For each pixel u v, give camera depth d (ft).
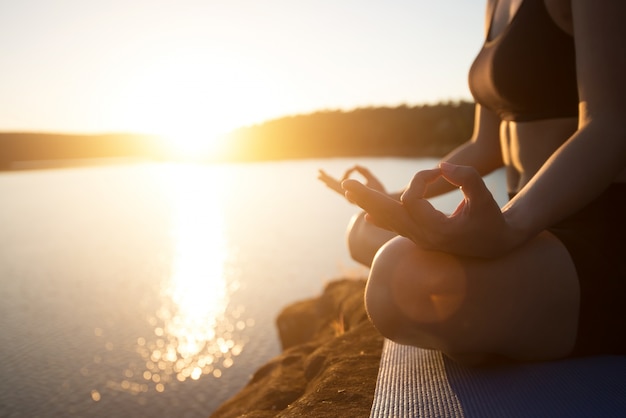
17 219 461.78
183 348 172.45
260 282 237.04
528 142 5.27
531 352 4.22
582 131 4.06
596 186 3.94
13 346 172.96
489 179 7.48
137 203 572.51
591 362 4.15
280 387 7.04
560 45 4.82
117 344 176.14
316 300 14.93
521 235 3.76
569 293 4.08
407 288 4.07
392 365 5.09
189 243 346.13
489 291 3.96
